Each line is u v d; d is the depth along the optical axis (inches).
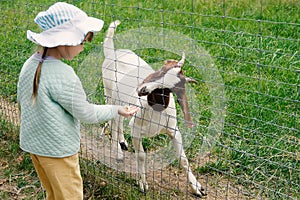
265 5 227.3
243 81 151.1
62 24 89.1
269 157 117.8
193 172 120.9
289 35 190.7
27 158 128.6
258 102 139.3
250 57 166.6
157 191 114.7
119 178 117.7
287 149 120.7
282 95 142.6
